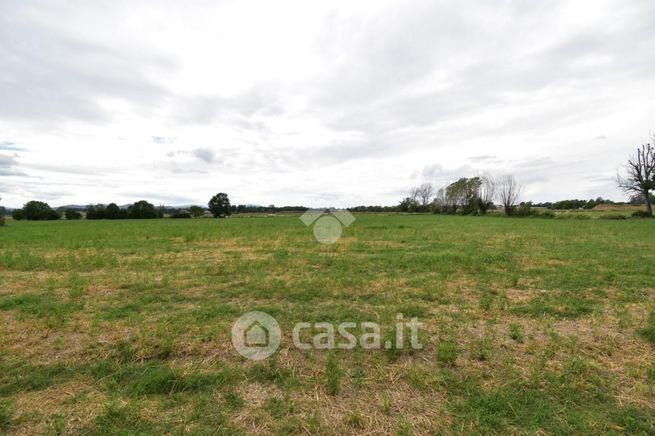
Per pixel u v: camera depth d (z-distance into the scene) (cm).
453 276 782
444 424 264
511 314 520
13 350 380
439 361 360
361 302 586
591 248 1253
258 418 270
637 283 711
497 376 331
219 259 1041
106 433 253
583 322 488
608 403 290
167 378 317
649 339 420
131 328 450
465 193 7219
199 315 502
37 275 801
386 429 259
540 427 261
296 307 552
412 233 1978
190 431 255
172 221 4753
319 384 317
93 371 339
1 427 258
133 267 895
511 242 1459
